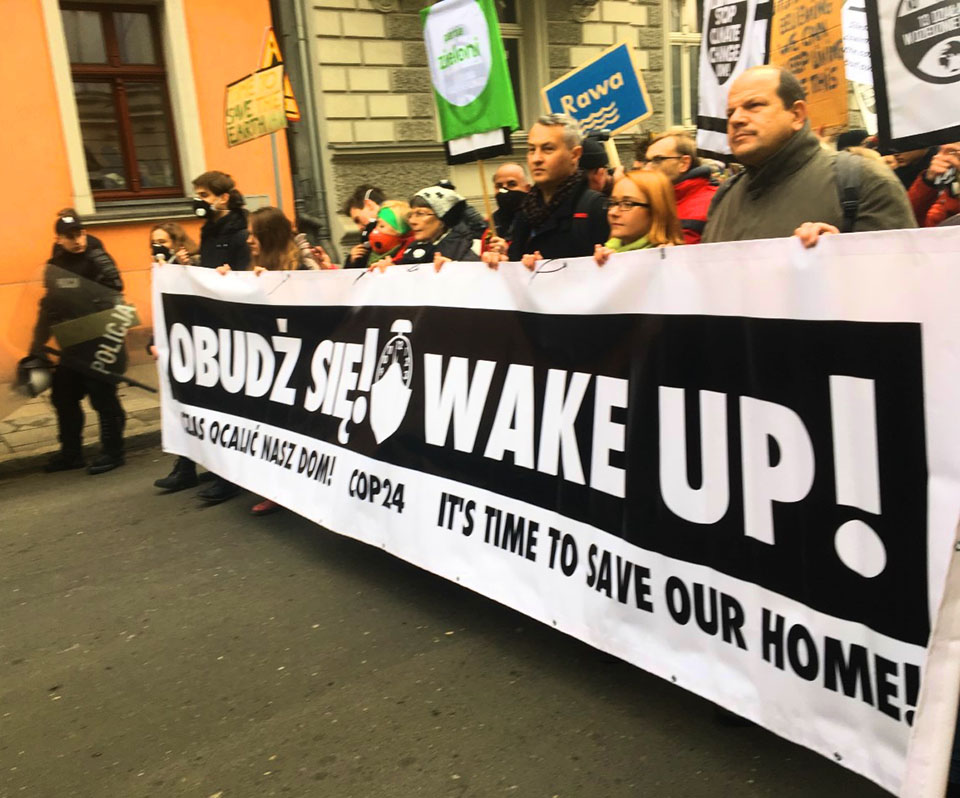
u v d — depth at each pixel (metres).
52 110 7.74
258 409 3.98
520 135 10.52
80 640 3.14
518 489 2.69
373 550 3.82
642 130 11.34
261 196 8.41
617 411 2.34
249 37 8.70
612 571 2.39
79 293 4.95
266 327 3.86
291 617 3.21
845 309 1.77
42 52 7.62
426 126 9.48
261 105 6.13
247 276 3.91
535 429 2.62
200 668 2.89
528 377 2.63
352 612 3.23
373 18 8.88
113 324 5.04
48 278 4.91
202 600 3.41
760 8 3.22
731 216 2.64
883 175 2.31
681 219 3.19
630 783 2.19
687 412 2.15
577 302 2.42
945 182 3.38
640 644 2.33
